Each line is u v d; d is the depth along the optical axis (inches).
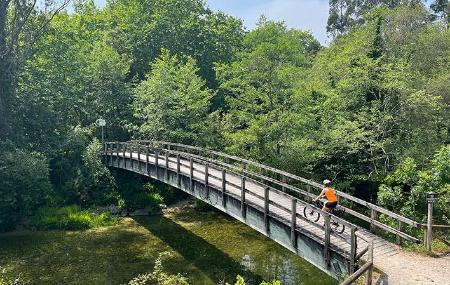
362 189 896.9
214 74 1568.7
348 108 912.3
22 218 905.5
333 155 898.1
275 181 631.2
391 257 425.4
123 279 593.9
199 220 922.1
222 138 1160.2
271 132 944.3
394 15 1119.0
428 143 836.0
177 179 766.5
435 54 1045.2
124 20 1659.7
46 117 1063.6
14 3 1020.5
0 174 868.6
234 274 603.2
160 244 757.3
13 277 608.1
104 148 1174.3
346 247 421.4
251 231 834.2
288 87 975.6
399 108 850.8
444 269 396.2
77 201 1008.2
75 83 1262.3
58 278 602.9
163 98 1167.0
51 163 1087.0
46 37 1153.4
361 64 885.2
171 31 1627.7
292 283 561.3
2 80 978.1
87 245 756.6
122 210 986.1
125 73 1384.1
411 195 635.5
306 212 540.4
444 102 922.7
